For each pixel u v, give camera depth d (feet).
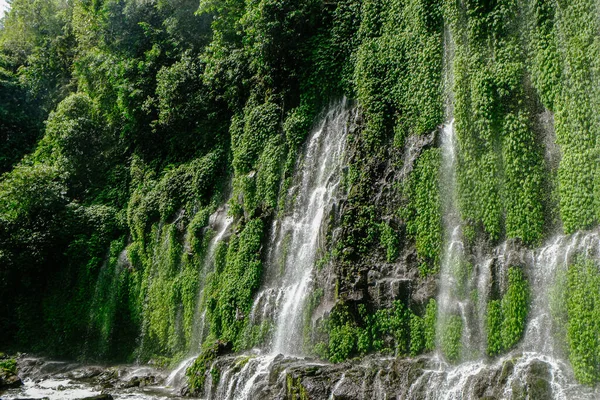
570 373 42.78
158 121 101.60
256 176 78.89
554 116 50.80
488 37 57.57
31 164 126.62
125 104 106.52
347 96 73.77
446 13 62.39
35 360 89.92
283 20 79.92
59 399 63.00
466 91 57.52
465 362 49.11
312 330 59.11
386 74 68.44
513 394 41.14
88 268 100.07
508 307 48.19
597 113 47.21
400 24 69.92
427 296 53.78
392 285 55.47
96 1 118.21
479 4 58.54
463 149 56.29
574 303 44.29
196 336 76.84
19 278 104.68
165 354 81.87
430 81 62.85
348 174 65.72
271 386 52.90
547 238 49.26
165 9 107.34
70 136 116.37
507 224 51.75
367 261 58.90
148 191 98.48
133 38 109.50
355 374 49.52
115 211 106.22
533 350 46.01
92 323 95.25
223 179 87.76
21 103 147.95
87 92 124.57
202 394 61.62
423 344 52.65
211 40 100.94
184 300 80.69
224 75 90.33
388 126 65.67
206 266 80.53
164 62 105.70
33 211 105.50
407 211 59.16
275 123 80.53
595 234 45.01
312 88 78.69
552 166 50.60
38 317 103.14
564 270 45.80
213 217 84.17
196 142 96.68
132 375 77.30
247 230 74.90
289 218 72.84
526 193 50.90
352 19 77.87
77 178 117.08
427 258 55.93
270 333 65.16
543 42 52.44
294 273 68.18
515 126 52.80
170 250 86.58
